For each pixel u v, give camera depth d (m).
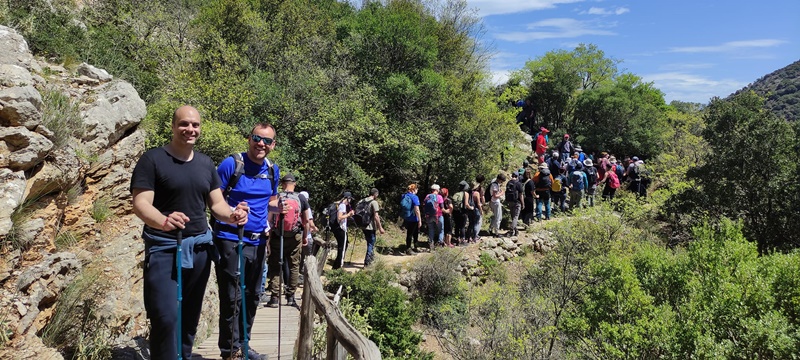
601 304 11.11
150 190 3.29
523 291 12.75
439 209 14.16
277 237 6.98
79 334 4.16
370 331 8.27
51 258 4.07
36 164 4.16
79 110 5.15
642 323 9.88
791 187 17.69
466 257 13.97
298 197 7.32
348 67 18.05
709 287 10.86
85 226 4.88
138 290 5.33
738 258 11.73
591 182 18.58
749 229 18.62
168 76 14.08
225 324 4.43
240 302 4.49
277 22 17.80
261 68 16.94
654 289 12.33
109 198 5.36
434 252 13.38
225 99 13.88
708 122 20.19
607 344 9.71
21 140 3.94
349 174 16.09
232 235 4.32
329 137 14.96
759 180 18.34
